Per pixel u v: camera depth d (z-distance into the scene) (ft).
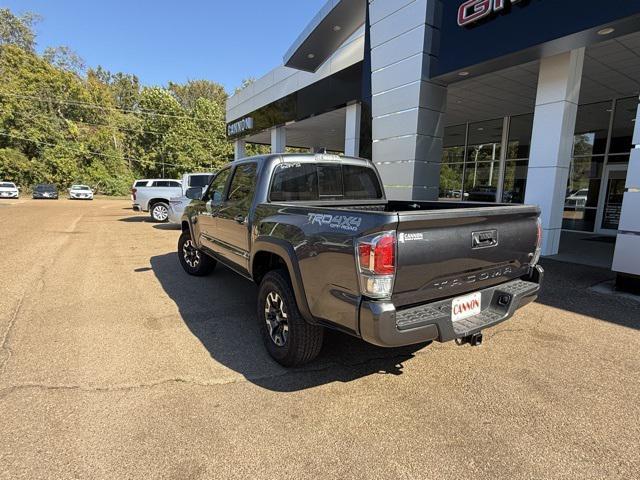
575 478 6.65
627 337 12.73
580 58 23.45
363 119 35.37
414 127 29.27
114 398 8.89
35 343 11.84
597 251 28.55
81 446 7.26
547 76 24.06
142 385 9.49
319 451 7.27
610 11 18.19
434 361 11.00
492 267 9.62
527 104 39.50
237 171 14.34
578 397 9.19
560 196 25.12
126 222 48.24
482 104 39.73
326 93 43.29
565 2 19.86
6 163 123.95
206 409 8.54
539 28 21.15
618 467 6.91
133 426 7.89
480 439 7.66
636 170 16.67
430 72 28.68
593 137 42.24
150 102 150.10
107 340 12.14
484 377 10.11
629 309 15.47
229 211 14.02
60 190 136.56
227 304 15.78
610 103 38.40
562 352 11.62
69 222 47.65
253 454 7.16
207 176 45.80
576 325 13.76
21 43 167.53
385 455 7.18
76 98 152.66
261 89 58.29
